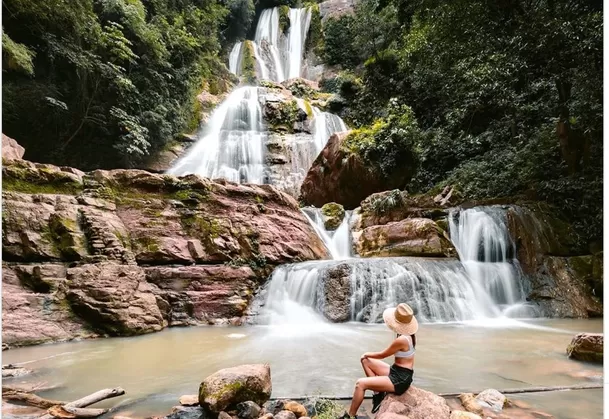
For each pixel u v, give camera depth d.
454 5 12.30
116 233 9.09
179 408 3.72
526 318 9.68
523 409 3.85
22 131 15.99
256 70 34.00
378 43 24.91
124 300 8.02
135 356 6.18
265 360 5.88
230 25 36.62
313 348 6.62
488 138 17.44
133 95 18.83
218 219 10.70
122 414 3.80
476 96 15.69
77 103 16.86
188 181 10.94
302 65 35.50
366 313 9.14
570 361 5.77
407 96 22.00
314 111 25.77
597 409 3.85
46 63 15.84
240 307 9.25
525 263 10.89
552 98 15.38
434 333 7.88
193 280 9.30
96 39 16.56
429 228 11.78
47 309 7.49
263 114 24.89
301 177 21.86
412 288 9.55
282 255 11.04
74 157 17.84
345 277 9.46
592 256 10.73
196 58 26.27
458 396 4.23
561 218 12.19
